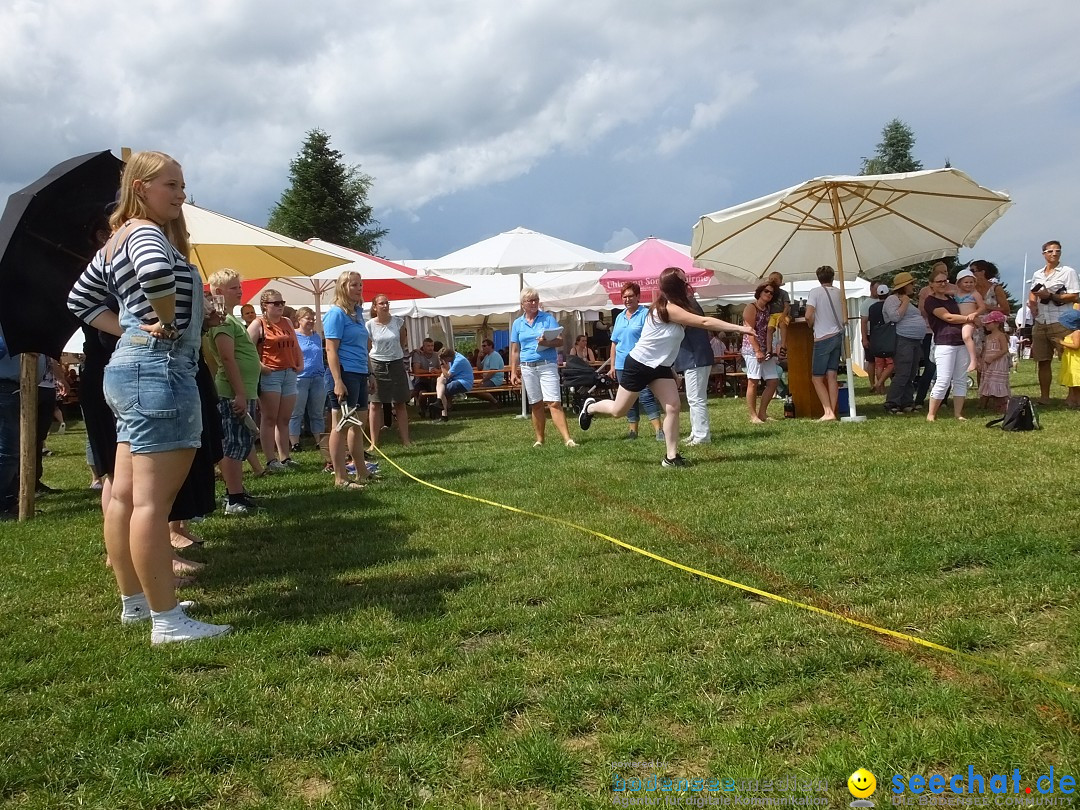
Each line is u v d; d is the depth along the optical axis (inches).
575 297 700.0
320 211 2080.5
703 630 120.9
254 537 204.5
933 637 112.3
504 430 478.3
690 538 173.6
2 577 175.8
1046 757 81.5
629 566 156.1
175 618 130.7
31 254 175.0
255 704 104.0
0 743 96.7
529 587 146.6
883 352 445.1
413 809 80.4
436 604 139.9
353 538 196.2
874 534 165.8
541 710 99.0
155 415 126.6
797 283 892.6
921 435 311.6
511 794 82.3
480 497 239.5
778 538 169.6
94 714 103.3
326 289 590.6
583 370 555.2
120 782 87.4
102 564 184.7
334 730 95.7
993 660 104.3
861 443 297.9
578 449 343.0
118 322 139.6
